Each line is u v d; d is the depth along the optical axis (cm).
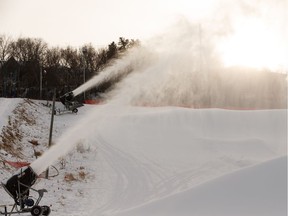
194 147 3397
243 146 3375
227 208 1120
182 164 2834
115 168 2680
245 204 1115
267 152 3222
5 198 1800
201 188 1261
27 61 9006
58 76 8638
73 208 1742
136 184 2259
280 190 1131
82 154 3023
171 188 2162
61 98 5344
